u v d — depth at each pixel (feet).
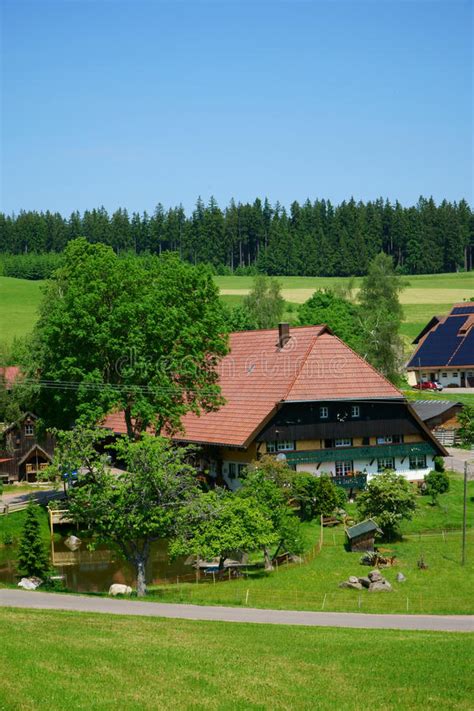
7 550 203.92
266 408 240.32
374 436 251.60
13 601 134.41
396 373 403.75
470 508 227.81
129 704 76.95
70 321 210.79
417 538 200.75
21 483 272.92
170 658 92.73
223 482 248.32
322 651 100.83
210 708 77.82
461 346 443.73
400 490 199.82
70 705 75.46
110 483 156.97
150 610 132.05
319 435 244.83
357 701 82.07
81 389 209.77
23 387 255.50
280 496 186.19
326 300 469.16
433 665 95.25
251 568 180.14
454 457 284.61
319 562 180.55
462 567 174.60
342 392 246.47
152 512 154.51
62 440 162.09
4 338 518.37
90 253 266.16
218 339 228.84
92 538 219.00
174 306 219.82
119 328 212.84
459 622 130.72
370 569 174.09
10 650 90.38
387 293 467.52
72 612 120.98
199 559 189.06
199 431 253.24
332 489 216.74
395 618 134.62
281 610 140.56
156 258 237.25
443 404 314.14
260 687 84.69
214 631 110.22
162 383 215.72
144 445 157.58
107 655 91.71
